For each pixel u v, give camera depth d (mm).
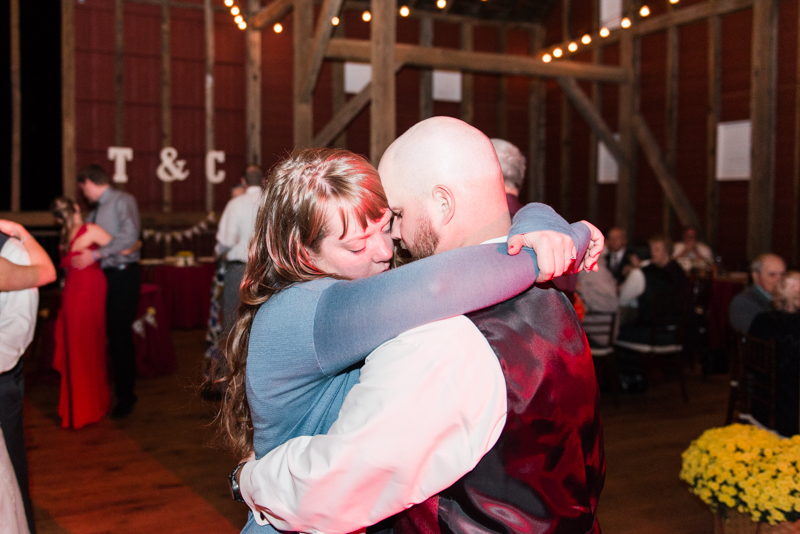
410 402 693
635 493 3014
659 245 4887
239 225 3793
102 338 3879
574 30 9305
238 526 2682
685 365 5547
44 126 7781
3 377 1847
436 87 9234
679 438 3764
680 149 8016
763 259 3744
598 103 9102
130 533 2609
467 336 728
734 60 7312
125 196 3967
